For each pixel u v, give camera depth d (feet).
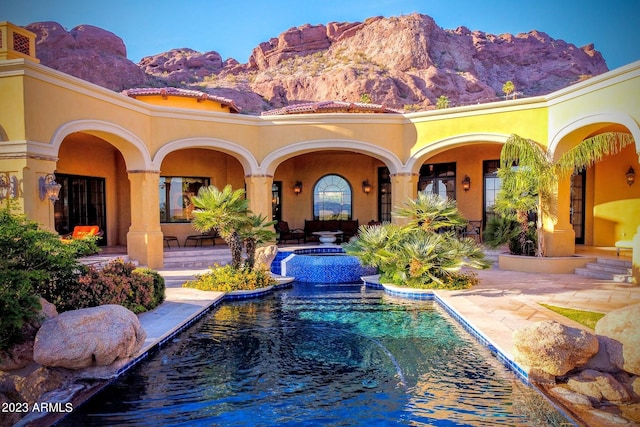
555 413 15.52
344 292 36.70
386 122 52.70
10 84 31.48
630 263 37.37
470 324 24.72
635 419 14.90
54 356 17.07
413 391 17.46
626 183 49.88
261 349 22.39
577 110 39.68
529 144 41.37
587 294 31.71
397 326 26.27
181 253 50.52
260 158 53.67
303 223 69.72
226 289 34.37
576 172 45.62
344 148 53.01
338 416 15.56
